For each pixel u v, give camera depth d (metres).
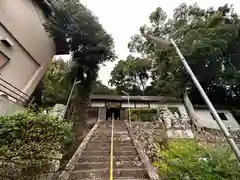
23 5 8.68
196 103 17.66
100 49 12.49
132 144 5.89
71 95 11.25
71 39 12.05
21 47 8.20
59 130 3.25
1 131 2.52
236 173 3.56
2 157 2.43
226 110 16.67
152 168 3.73
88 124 12.52
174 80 14.97
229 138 2.20
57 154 3.37
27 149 2.68
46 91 14.46
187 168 3.80
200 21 14.93
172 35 14.85
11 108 5.86
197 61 13.53
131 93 27.41
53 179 3.06
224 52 14.30
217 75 14.95
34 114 3.15
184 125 10.20
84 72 13.27
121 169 3.70
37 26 9.86
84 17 11.48
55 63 18.06
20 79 7.93
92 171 3.61
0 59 6.68
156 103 16.47
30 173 2.66
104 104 16.48
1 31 6.94
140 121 12.73
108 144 5.84
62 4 10.62
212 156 4.23
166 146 6.70
